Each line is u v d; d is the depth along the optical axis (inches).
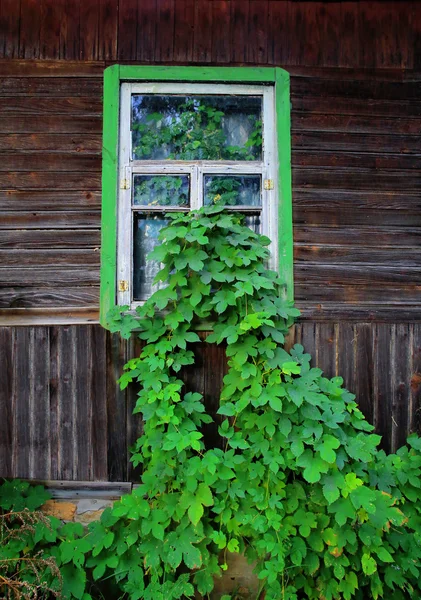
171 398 97.3
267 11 110.0
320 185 109.2
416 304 110.3
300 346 102.0
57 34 108.3
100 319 105.4
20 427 105.4
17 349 105.9
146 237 109.5
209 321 105.4
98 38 108.2
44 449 105.3
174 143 110.0
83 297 106.1
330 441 88.3
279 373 92.7
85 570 100.9
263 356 97.7
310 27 110.6
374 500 86.0
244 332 94.4
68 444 105.6
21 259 106.3
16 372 105.8
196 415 100.6
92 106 107.6
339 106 110.2
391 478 97.8
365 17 111.1
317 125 109.7
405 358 109.5
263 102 110.3
